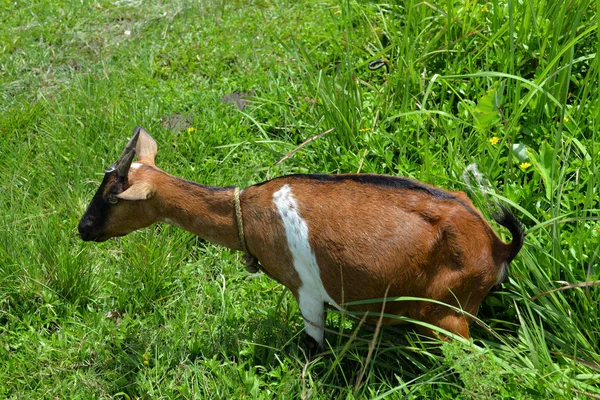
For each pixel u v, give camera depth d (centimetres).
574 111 302
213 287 289
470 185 274
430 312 244
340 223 243
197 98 370
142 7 458
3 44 424
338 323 271
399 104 334
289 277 254
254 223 253
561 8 307
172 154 336
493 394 239
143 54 409
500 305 263
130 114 356
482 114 293
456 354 234
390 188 244
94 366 270
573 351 249
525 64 327
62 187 326
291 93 360
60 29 436
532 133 300
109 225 262
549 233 265
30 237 308
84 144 341
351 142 320
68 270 292
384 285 243
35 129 364
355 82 332
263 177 327
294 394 253
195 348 271
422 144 310
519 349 252
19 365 271
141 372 267
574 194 276
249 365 262
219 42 414
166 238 303
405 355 253
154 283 291
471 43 340
